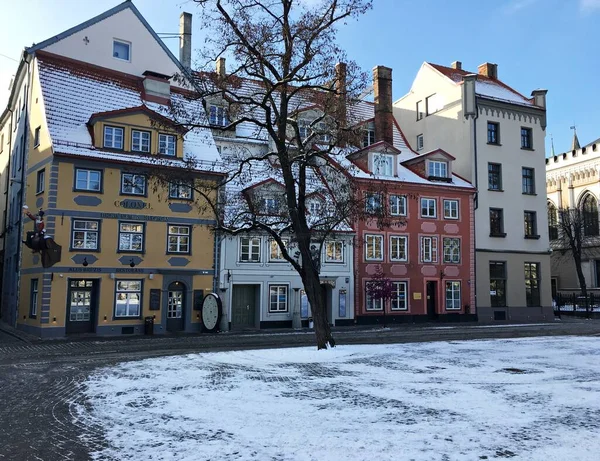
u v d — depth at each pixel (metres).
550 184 69.88
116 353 19.97
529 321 42.50
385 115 44.81
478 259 42.06
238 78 19.47
